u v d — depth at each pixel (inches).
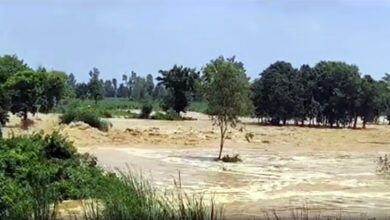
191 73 4001.0
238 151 1989.4
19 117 2381.9
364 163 1683.1
